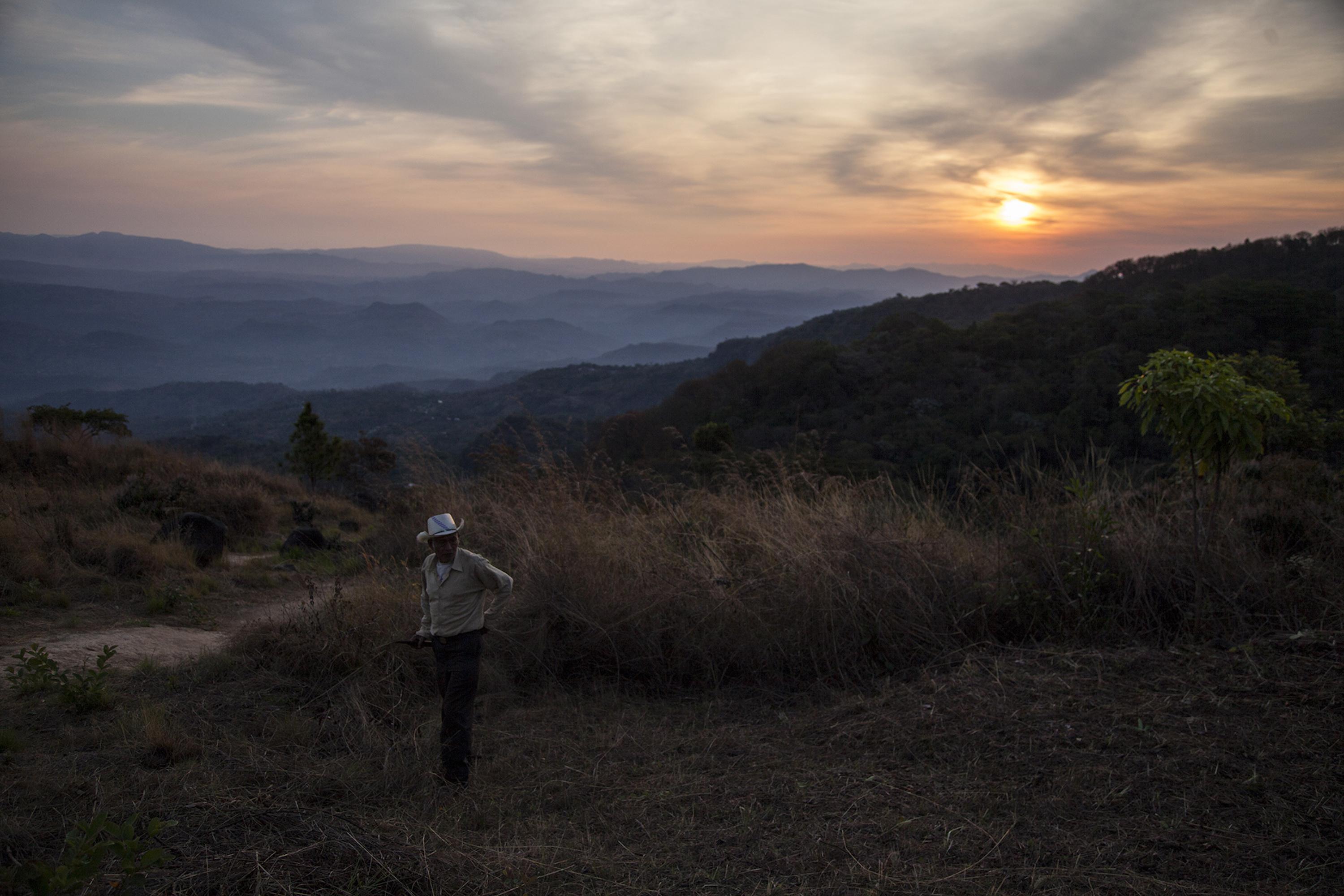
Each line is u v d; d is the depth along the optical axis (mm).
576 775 4004
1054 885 2668
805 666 5352
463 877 2893
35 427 14867
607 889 2834
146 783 3584
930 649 5273
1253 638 4754
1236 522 5941
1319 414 10227
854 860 2914
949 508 6855
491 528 7277
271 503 14281
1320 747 3479
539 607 5801
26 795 3406
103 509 10789
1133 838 2945
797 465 7598
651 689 5422
